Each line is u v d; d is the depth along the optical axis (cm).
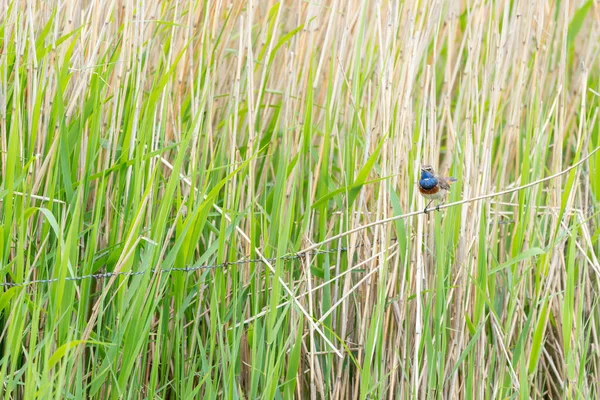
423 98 696
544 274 670
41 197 597
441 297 631
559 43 864
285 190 637
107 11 698
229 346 630
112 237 637
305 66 726
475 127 700
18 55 609
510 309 663
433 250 687
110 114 685
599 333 739
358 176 634
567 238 740
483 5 721
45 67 628
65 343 516
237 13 755
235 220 636
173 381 647
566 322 631
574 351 666
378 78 712
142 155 598
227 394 585
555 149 741
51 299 560
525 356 703
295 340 615
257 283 643
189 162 692
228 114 677
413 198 662
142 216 610
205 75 705
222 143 670
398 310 677
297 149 700
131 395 590
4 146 620
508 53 750
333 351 648
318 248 673
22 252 558
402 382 659
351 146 683
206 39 687
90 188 670
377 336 630
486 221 690
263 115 738
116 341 575
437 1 724
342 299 643
